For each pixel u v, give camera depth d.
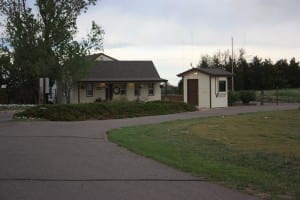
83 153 15.22
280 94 62.09
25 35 46.62
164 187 10.06
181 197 9.16
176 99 53.91
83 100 51.78
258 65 78.94
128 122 28.59
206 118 30.62
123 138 19.47
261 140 18.70
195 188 9.99
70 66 46.41
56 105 32.09
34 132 22.20
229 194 9.45
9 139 19.20
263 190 9.80
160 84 56.34
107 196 9.18
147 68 55.34
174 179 10.95
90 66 48.03
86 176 11.22
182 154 14.88
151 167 12.59
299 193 9.52
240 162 13.30
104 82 52.41
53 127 25.05
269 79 78.19
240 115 32.81
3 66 50.03
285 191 9.70
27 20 46.38
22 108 43.41
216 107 44.38
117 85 53.16
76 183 10.39
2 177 11.01
